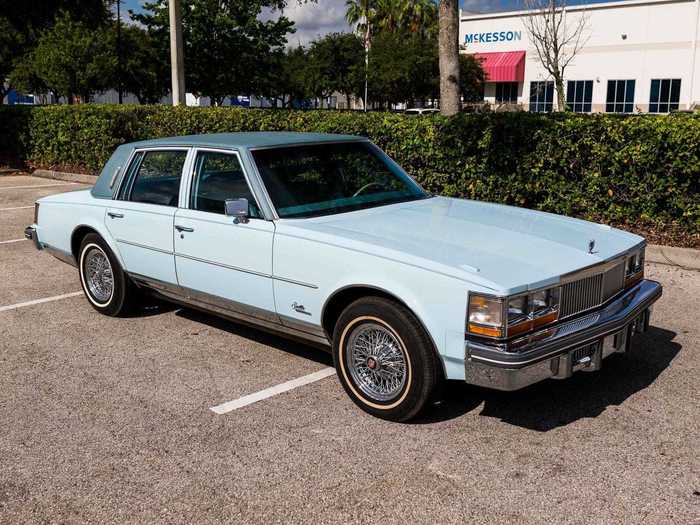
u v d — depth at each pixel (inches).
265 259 184.9
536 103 1699.1
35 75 1573.6
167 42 1112.8
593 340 155.6
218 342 223.5
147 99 1731.1
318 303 174.1
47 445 158.4
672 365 197.5
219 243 197.3
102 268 248.4
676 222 328.8
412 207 202.2
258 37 1174.3
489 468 144.6
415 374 157.0
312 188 196.1
